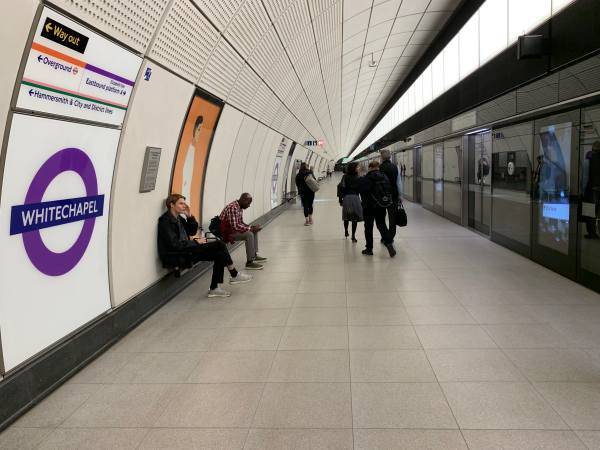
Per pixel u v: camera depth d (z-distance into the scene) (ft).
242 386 10.80
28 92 9.46
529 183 22.89
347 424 9.03
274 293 18.74
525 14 22.80
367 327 14.39
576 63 17.67
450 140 40.16
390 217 26.14
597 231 16.90
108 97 12.50
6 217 9.45
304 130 61.77
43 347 10.71
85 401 10.34
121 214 14.30
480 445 8.20
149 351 13.10
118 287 14.24
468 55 33.27
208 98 20.52
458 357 11.91
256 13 19.36
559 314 14.89
